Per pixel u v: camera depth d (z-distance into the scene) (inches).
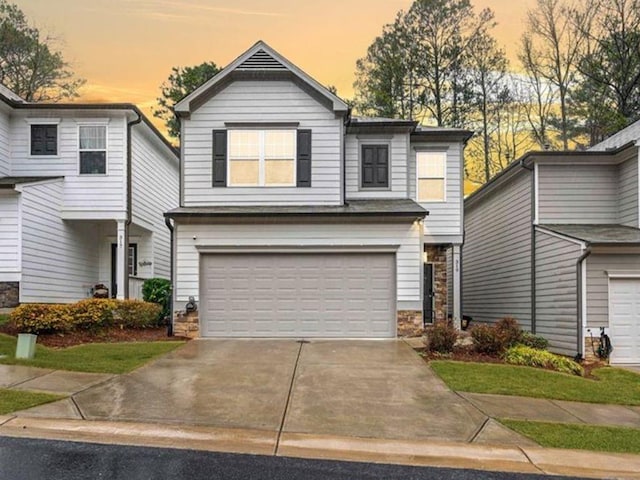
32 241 518.0
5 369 302.7
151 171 693.9
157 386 281.3
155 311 512.1
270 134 512.1
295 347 416.8
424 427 228.4
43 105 574.6
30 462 176.2
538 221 553.9
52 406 237.5
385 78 1091.9
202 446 197.3
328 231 477.4
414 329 470.9
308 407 251.4
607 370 404.8
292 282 476.4
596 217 551.2
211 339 460.4
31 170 582.6
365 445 205.2
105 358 350.0
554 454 203.2
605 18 988.6
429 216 585.0
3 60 1037.2
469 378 320.2
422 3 1074.7
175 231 477.4
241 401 257.6
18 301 493.0
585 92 1022.4
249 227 478.3
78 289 620.1
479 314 763.4
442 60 1077.8
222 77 506.0
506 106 1078.4
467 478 177.8
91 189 585.6
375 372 328.5
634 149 513.7
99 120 588.7
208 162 507.8
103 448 191.5
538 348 427.8
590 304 463.8
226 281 476.7
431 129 594.2
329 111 514.6
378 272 477.4
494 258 697.6
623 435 229.3
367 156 557.6
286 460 187.3
